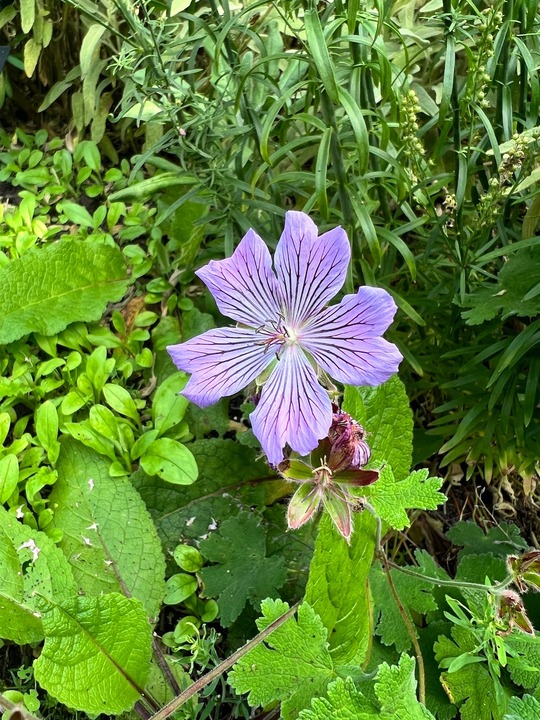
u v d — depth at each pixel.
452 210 0.17
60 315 0.20
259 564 0.16
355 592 0.15
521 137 0.14
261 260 0.12
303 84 0.15
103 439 0.18
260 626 0.14
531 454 0.19
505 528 0.19
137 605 0.14
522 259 0.17
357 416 0.15
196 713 0.15
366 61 0.17
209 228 0.20
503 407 0.18
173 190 0.22
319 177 0.15
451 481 0.21
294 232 0.11
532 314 0.16
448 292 0.19
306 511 0.12
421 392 0.21
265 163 0.16
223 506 0.18
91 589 0.16
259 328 0.12
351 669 0.14
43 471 0.17
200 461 0.18
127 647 0.14
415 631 0.16
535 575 0.13
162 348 0.21
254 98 0.20
